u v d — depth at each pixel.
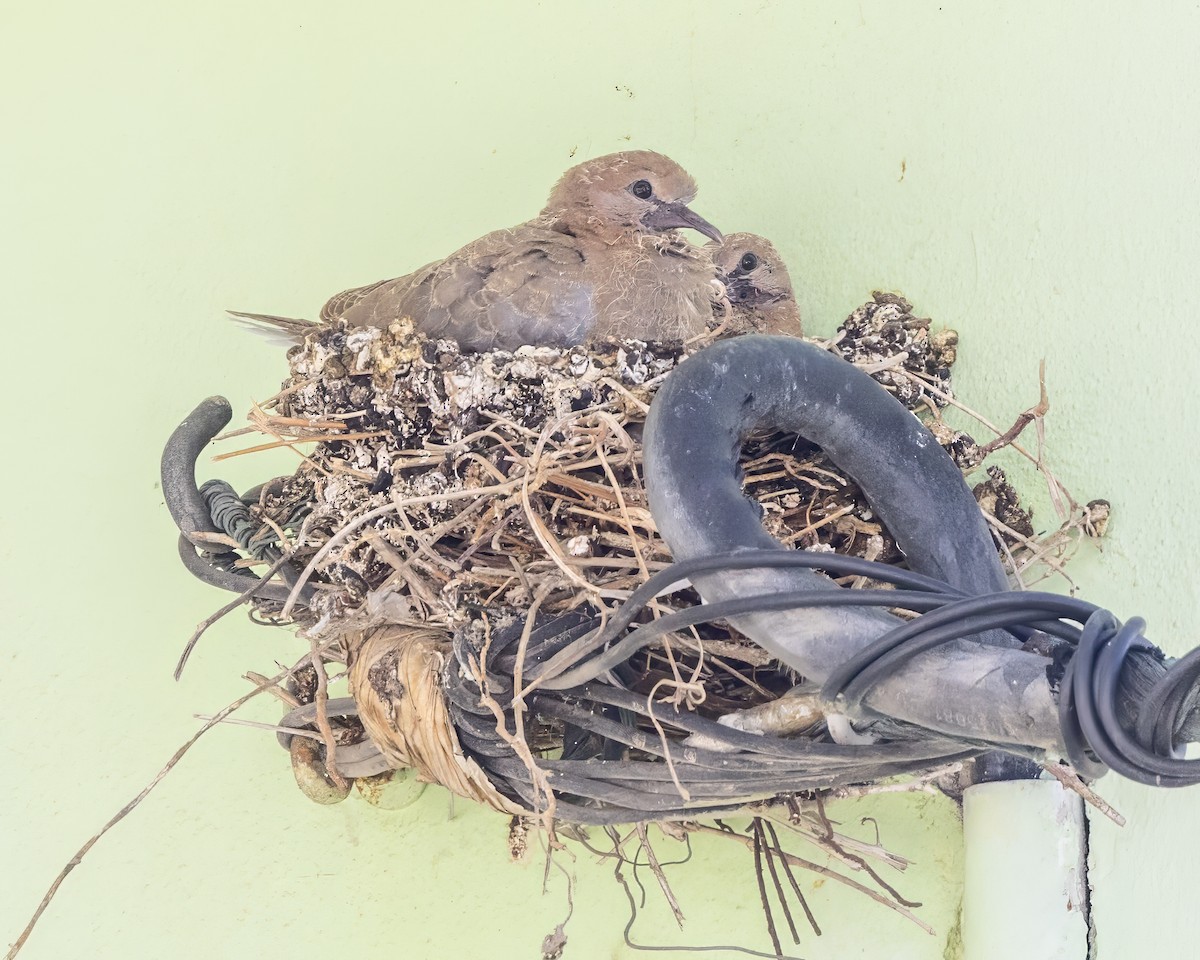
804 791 2.06
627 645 1.63
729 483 1.61
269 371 2.83
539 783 1.75
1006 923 2.02
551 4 3.02
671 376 1.70
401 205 2.95
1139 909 1.92
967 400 2.23
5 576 2.65
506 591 1.89
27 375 2.84
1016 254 2.23
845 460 1.80
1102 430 2.06
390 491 1.91
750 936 2.23
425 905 2.34
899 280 2.38
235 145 3.06
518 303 2.18
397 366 1.94
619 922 2.28
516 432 1.89
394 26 3.12
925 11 2.49
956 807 2.22
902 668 1.45
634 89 2.86
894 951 2.17
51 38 3.16
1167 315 2.03
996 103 2.33
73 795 2.46
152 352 2.85
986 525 1.81
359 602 1.96
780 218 2.61
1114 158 2.15
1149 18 2.16
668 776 1.77
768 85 2.70
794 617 1.50
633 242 2.39
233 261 2.94
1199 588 1.89
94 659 2.57
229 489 2.25
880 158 2.48
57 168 3.06
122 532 2.69
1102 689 1.28
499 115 2.96
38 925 2.37
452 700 1.84
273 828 2.43
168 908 2.38
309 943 2.34
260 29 3.14
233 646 2.58
